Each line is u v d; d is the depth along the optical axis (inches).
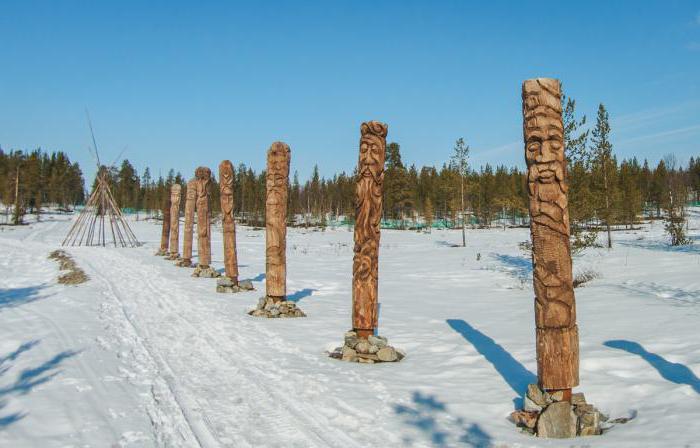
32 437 206.8
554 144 226.1
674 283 535.8
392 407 246.5
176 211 1052.5
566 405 215.8
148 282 687.7
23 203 2503.7
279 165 488.4
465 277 752.3
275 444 206.8
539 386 224.8
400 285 695.7
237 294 597.9
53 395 253.4
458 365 313.3
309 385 279.4
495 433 215.6
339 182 3117.6
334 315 480.1
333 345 371.2
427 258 1062.4
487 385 273.1
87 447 199.6
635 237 1338.6
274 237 484.7
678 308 411.2
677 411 216.8
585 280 627.2
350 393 266.5
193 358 335.3
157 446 203.2
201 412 240.5
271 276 483.5
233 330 414.3
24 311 468.8
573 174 695.1
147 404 248.8
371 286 349.4
